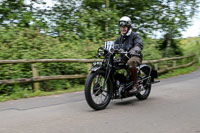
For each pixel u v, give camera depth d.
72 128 3.21
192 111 4.09
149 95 5.54
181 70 10.81
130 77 4.62
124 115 3.84
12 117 3.70
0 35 7.12
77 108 4.29
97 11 10.59
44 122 3.45
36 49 7.08
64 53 7.50
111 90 4.34
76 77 6.67
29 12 9.26
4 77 5.96
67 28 9.75
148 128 3.23
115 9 10.55
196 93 5.68
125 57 4.54
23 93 5.33
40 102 4.77
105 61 4.33
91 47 8.38
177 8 11.72
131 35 4.61
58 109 4.20
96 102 4.46
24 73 6.26
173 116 3.79
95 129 3.17
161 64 10.02
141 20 11.56
